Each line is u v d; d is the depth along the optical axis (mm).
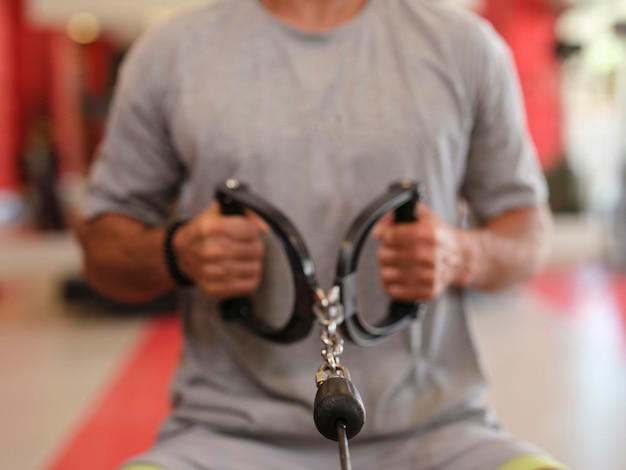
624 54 7602
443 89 1114
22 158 7988
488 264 1124
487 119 1148
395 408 1071
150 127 1177
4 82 9562
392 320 1054
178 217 1295
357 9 1169
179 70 1138
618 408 2775
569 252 6109
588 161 8125
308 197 1088
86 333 4137
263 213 987
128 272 1200
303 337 1006
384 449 1078
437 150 1102
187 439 1045
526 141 1201
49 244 6527
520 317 4305
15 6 10047
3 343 3961
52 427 2678
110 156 1216
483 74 1128
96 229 1228
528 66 8828
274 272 1108
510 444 999
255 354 1092
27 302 5000
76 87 9469
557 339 3801
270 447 1062
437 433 1074
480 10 9070
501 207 1187
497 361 3432
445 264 1042
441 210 1117
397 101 1104
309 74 1114
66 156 9469
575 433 2545
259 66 1125
